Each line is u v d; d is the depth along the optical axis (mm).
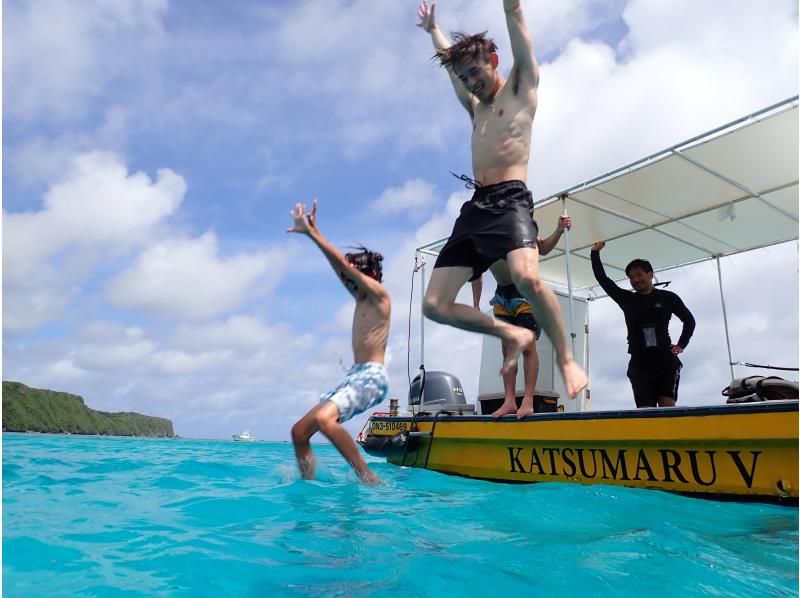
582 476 4879
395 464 6898
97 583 2014
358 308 5312
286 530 2943
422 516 3379
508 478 5453
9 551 2396
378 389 5074
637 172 5891
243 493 4227
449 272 3271
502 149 3352
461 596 1973
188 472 5805
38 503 3643
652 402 5676
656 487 4418
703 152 5516
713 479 4117
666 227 7348
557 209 6855
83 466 6316
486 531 2988
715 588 2115
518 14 3295
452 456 6070
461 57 3400
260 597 1938
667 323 5758
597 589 2070
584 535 2916
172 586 2006
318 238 4793
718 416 4086
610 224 7301
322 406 4945
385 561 2375
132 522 3078
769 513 3619
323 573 2205
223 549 2512
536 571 2260
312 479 4996
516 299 5727
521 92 3379
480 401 6840
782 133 5195
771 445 3852
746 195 6465
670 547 2658
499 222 3195
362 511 3543
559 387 7891
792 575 2277
